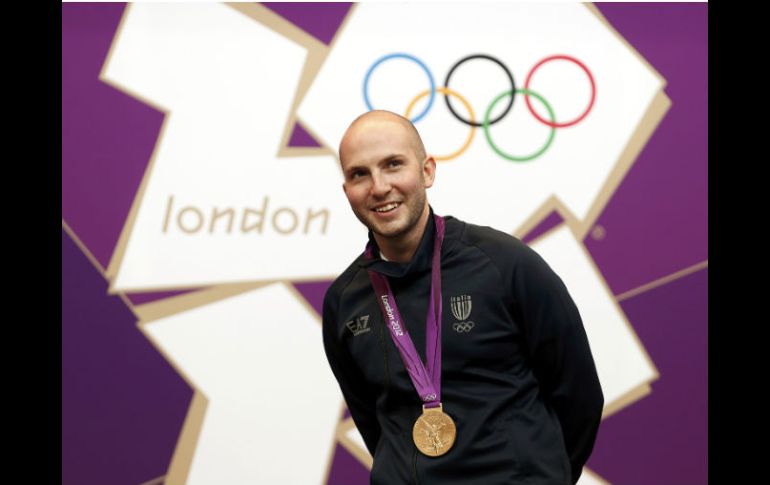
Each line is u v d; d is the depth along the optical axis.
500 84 3.66
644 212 3.68
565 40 3.67
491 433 2.02
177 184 3.66
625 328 3.67
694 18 3.66
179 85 3.65
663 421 3.66
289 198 3.66
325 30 3.65
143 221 3.65
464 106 3.66
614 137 3.68
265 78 3.66
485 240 2.13
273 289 3.67
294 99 3.66
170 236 3.66
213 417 3.66
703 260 3.66
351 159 2.01
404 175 2.00
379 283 2.19
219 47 3.65
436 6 3.65
